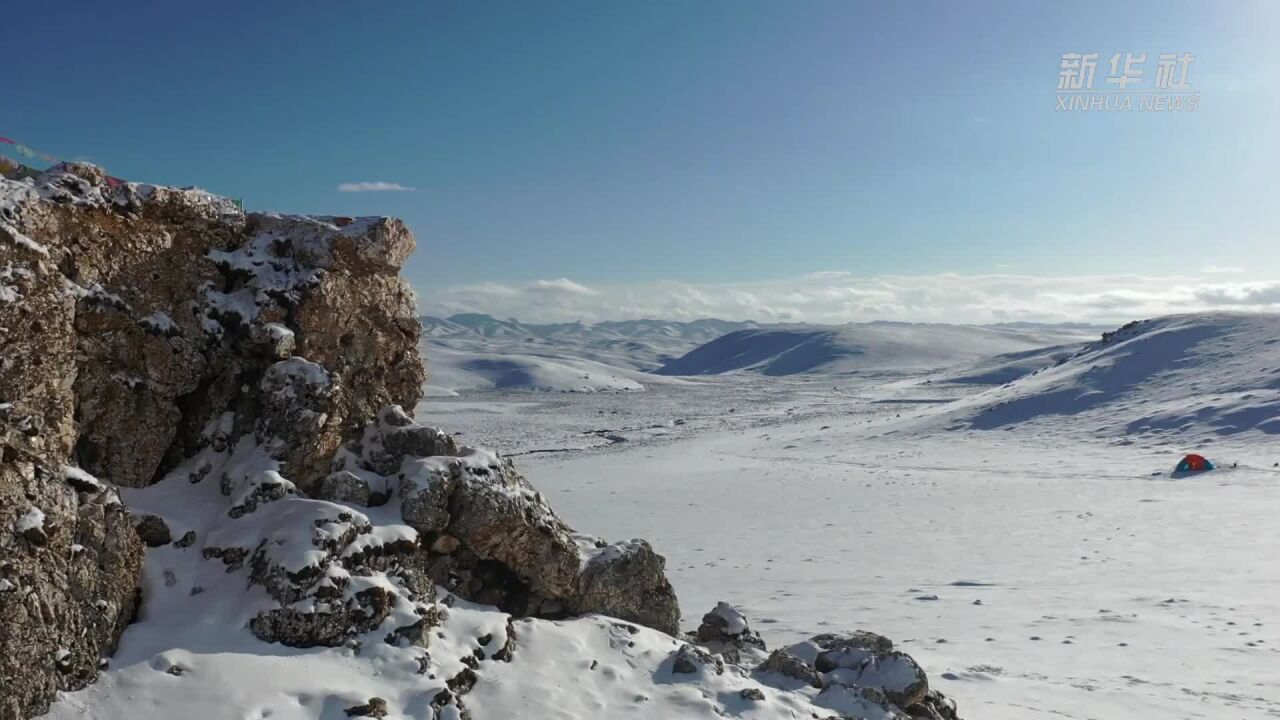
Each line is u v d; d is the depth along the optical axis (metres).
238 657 7.40
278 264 10.58
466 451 10.45
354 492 9.50
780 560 26.92
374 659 7.82
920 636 16.31
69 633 6.86
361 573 8.44
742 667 10.22
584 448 73.50
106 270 9.13
